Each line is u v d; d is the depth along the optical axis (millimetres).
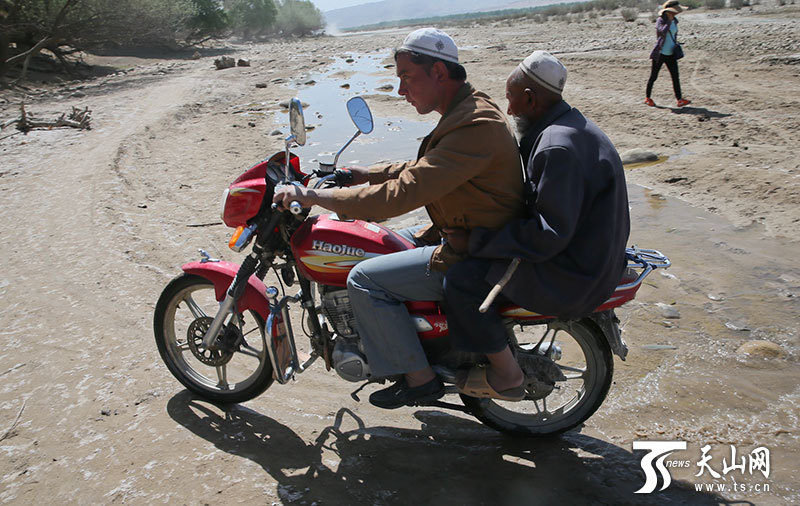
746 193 6641
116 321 4703
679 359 4016
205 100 15500
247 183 3219
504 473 3141
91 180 8406
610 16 47750
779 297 4641
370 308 2994
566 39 25938
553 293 2734
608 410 3602
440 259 2908
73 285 5320
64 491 3051
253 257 3346
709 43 17797
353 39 45688
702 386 3742
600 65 16047
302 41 49906
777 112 9945
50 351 4324
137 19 28125
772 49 15562
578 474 3113
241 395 3654
